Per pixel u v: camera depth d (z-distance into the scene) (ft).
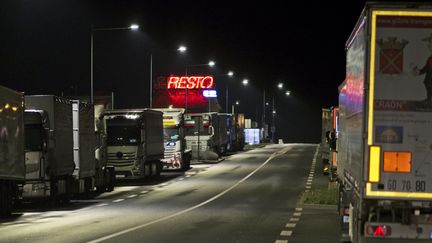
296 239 44.52
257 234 47.14
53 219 58.18
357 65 32.40
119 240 43.52
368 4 28.76
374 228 28.48
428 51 28.58
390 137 28.66
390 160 28.50
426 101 28.55
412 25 28.63
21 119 65.92
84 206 72.08
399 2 28.63
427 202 28.32
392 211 28.76
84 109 81.51
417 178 28.40
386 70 28.76
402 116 28.66
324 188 84.58
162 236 45.73
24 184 68.33
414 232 28.35
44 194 69.72
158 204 73.41
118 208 69.05
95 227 51.34
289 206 70.03
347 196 38.29
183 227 51.39
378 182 28.45
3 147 59.77
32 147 69.31
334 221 55.83
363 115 28.86
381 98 28.73
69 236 45.57
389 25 28.73
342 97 48.37
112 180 94.53
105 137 94.17
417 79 28.60
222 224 53.62
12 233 47.55
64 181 74.74
